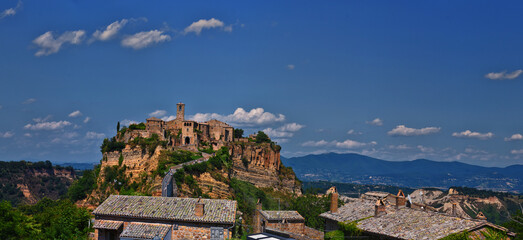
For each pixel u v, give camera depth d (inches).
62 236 3019.2
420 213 2716.5
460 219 2459.4
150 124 7342.5
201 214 2669.8
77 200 7180.1
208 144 7741.1
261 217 3292.3
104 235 2709.2
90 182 7396.7
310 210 5009.8
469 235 2300.7
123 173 6894.7
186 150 7071.9
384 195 4249.5
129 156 6988.2
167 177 5388.8
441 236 2308.1
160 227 2628.0
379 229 2650.1
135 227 2635.3
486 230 2352.4
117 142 7234.3
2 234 2696.9
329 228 3299.7
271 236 2279.8
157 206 2785.4
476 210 6584.6
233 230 2721.5
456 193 6855.3
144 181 6387.8
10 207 2832.2
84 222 3233.3
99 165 7588.6
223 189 6279.5
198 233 2637.8
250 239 2226.9
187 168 6058.1
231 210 2741.1
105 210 2753.4
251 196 6948.8
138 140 7076.8
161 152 6579.7
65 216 3216.0
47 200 6978.4
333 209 3378.4
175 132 7519.7
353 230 2827.3
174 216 2662.4
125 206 2802.7
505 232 2330.2
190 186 5836.6
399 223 2645.2
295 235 2336.4
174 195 5457.7
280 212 3336.6
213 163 6771.7
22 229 2792.8
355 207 3314.5
